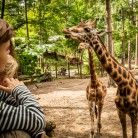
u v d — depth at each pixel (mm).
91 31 4492
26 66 10727
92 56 5082
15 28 10742
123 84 4297
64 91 11984
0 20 990
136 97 4367
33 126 994
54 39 9016
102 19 18031
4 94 1237
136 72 19281
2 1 9758
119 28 19031
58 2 10922
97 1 14039
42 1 10688
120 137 5859
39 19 10453
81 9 19406
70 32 4695
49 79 16266
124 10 16688
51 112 8125
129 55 22641
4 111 952
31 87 13375
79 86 13500
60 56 23750
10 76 1192
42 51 7934
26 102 1059
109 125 6656
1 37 958
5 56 993
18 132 975
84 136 5973
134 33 17016
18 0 10414
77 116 7543
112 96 10219
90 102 5352
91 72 5199
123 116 4562
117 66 4363
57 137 5879
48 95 11062
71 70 23109
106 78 16219
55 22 10930
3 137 954
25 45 8109
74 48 20844
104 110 8078
